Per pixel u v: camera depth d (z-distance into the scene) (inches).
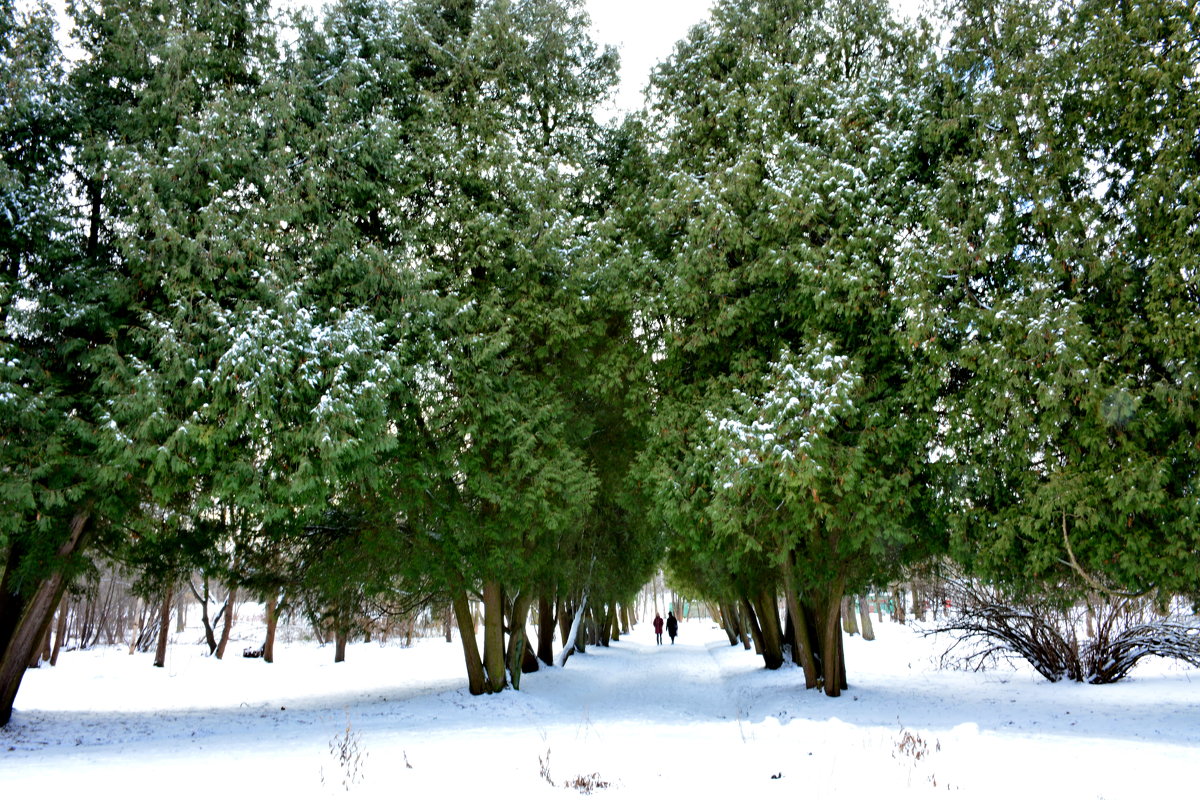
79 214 497.0
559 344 593.3
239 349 407.5
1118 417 399.2
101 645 1846.7
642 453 585.3
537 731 404.8
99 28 514.0
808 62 605.9
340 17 579.8
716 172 563.8
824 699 616.7
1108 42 444.8
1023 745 309.7
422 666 1133.7
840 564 601.0
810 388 459.5
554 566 700.7
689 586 1231.5
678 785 243.6
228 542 605.3
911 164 515.2
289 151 494.3
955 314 468.8
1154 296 411.2
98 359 424.2
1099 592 454.6
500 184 597.3
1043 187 449.7
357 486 548.7
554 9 670.5
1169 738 382.0
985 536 461.1
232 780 263.6
